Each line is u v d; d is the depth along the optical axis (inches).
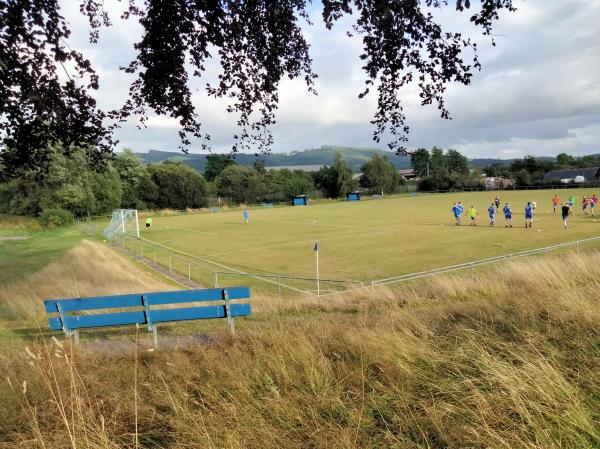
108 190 2839.6
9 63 169.0
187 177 3759.8
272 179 4461.1
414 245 1099.3
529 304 253.8
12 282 649.6
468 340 193.9
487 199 2861.7
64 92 180.9
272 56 208.8
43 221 2208.4
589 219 1459.2
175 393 176.6
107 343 289.1
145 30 192.9
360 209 2721.5
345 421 147.9
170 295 293.1
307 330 252.2
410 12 168.1
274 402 157.9
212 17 186.7
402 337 209.9
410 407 152.3
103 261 984.9
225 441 137.1
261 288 728.3
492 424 130.6
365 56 189.3
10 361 223.0
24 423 157.3
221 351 230.5
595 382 145.3
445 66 183.2
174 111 209.5
